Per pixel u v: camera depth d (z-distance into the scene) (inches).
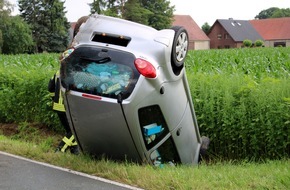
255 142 277.9
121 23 217.6
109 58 208.8
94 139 220.4
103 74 207.6
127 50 208.2
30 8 3253.0
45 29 3203.7
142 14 3139.8
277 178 185.0
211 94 299.1
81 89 209.6
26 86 388.5
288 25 4448.8
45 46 3191.4
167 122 223.3
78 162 221.8
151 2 3363.7
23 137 369.7
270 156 276.2
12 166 223.8
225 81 319.0
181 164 243.4
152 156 225.8
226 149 296.4
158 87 209.8
